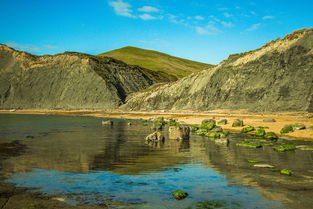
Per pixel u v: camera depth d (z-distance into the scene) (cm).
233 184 1402
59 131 4306
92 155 2228
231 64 8569
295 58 6981
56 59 14438
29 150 2455
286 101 6512
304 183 1404
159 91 10744
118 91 12800
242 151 2417
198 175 1584
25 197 1195
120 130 4519
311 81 6325
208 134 3662
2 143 2906
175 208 1088
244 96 7500
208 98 8425
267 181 1446
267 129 4022
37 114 10381
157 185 1393
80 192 1273
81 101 12300
